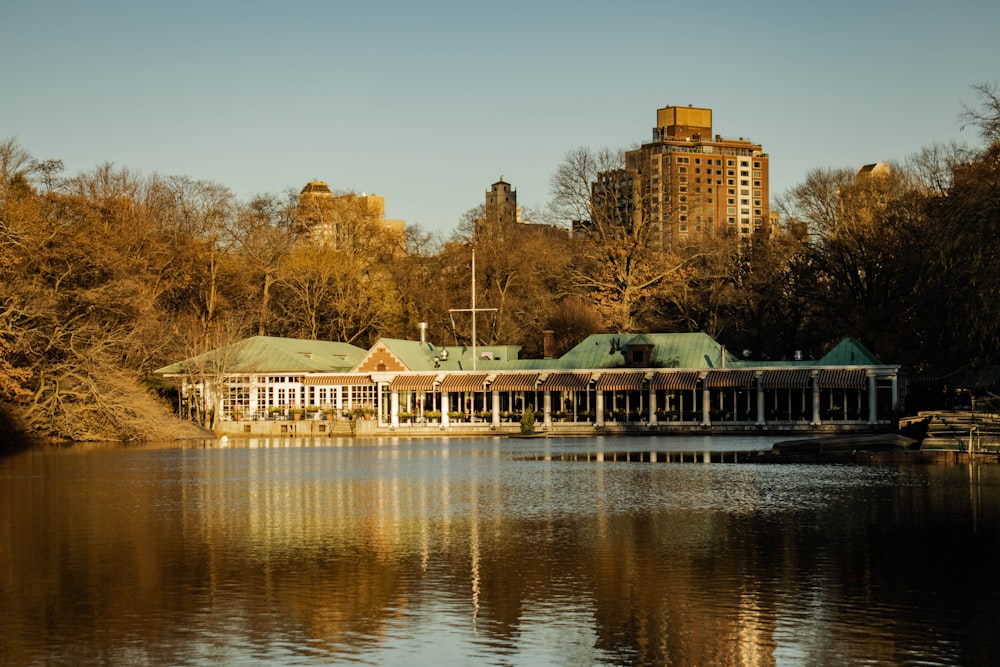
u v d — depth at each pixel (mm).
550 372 101062
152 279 113688
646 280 119438
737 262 126438
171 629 24656
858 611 25625
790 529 36312
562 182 123812
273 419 105562
